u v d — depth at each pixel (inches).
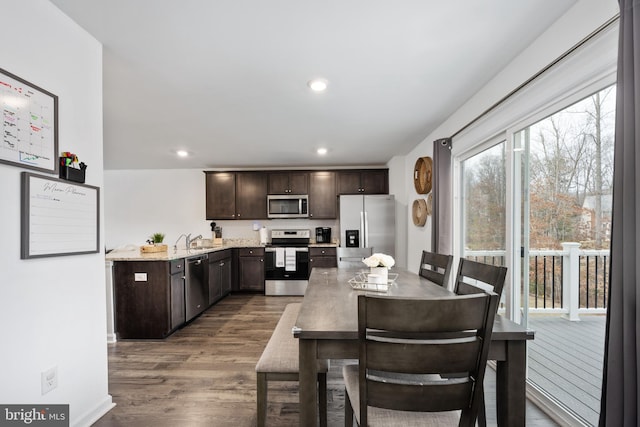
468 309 35.4
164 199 215.8
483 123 95.3
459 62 79.0
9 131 49.5
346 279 83.0
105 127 127.6
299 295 191.0
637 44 40.9
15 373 50.9
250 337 119.0
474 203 111.1
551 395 71.7
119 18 61.4
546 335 74.4
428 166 140.8
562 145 67.9
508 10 60.1
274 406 73.4
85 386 65.3
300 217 203.3
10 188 50.2
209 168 215.8
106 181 216.4
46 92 56.0
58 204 58.5
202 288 147.8
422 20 62.6
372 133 139.6
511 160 83.4
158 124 124.3
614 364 43.6
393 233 186.9
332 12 59.9
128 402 74.9
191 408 72.4
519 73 75.4
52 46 57.9
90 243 66.8
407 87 93.0
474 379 37.7
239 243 215.5
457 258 120.7
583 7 56.6
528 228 80.0
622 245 43.2
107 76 84.5
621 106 43.5
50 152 56.7
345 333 42.4
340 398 77.3
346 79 87.5
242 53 74.0
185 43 69.9
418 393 37.6
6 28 49.6
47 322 56.7
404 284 75.7
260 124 125.5
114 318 117.0
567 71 61.6
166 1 56.4
